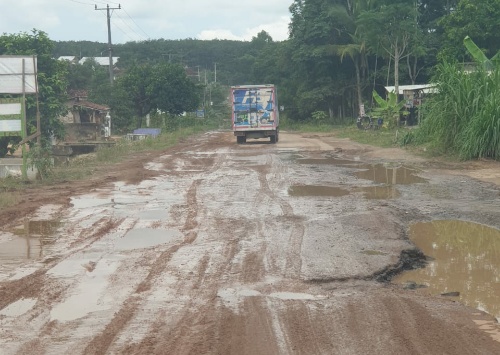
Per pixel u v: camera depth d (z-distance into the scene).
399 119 37.69
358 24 48.41
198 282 6.47
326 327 5.08
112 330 5.05
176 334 4.95
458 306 5.69
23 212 10.89
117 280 6.57
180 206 11.53
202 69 117.81
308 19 56.69
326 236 8.54
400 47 44.66
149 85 52.47
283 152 25.05
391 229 8.95
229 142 33.69
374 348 4.61
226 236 8.74
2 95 22.50
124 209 11.24
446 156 19.59
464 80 19.19
